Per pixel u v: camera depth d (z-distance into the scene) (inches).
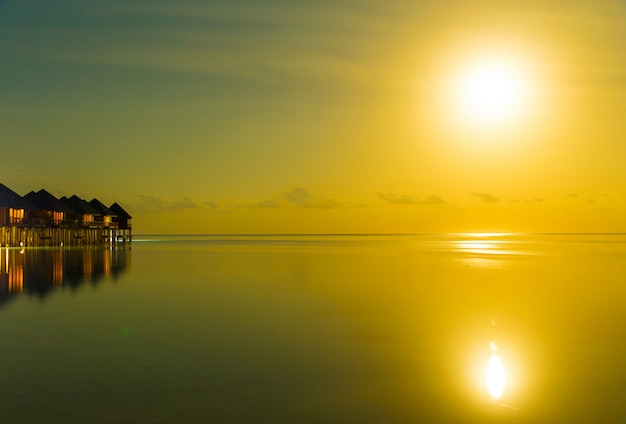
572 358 585.9
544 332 718.5
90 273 1534.2
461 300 1007.0
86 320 800.3
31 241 3102.9
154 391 477.4
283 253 2881.4
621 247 3727.9
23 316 831.1
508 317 831.1
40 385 492.7
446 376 522.6
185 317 826.8
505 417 424.5
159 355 597.0
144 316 834.8
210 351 615.5
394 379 513.3
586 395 470.0
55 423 408.8
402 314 855.7
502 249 3388.3
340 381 506.6
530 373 531.2
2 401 452.4
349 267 1811.0
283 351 616.1
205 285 1253.1
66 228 3351.4
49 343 651.5
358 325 767.1
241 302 983.6
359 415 426.9
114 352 609.3
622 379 513.3
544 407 443.2
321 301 995.3
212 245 4416.8
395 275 1514.5
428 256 2536.9
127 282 1311.5
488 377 521.0
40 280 1339.8
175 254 2711.6
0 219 2755.9
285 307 924.0
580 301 994.1
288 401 454.3
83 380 506.9
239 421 413.7
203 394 470.0
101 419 416.2
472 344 649.6
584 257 2399.1
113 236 4005.9
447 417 423.5
